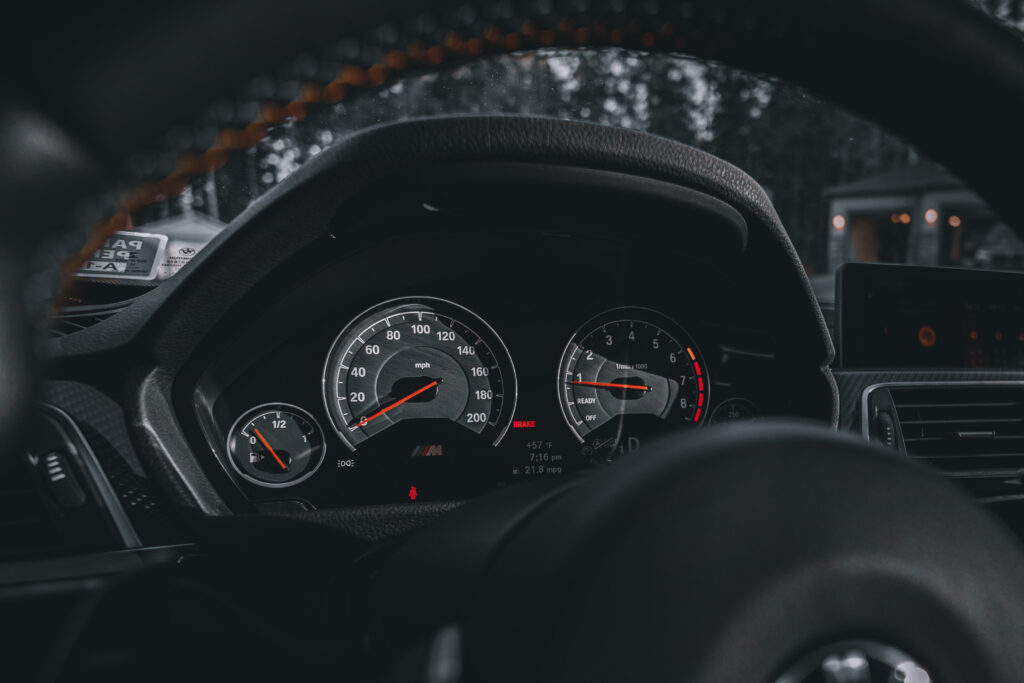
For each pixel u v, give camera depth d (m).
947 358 2.15
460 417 1.93
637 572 0.58
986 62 0.59
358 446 1.86
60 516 1.33
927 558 0.60
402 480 1.88
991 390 2.08
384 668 0.69
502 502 0.85
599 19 0.54
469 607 0.69
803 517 0.58
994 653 0.62
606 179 1.56
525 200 1.66
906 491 0.61
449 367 1.93
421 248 1.81
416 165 1.47
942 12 0.57
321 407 1.82
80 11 0.38
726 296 1.90
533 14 0.51
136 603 0.64
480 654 0.65
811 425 0.67
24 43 0.38
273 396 1.80
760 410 2.02
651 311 2.00
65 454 1.36
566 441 1.99
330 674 0.67
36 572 1.26
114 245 1.74
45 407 1.38
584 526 0.61
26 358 0.41
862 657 0.59
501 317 1.95
